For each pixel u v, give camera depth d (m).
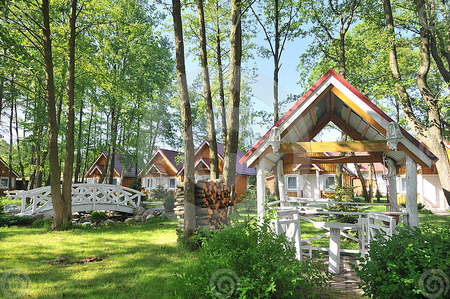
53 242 6.99
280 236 3.25
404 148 4.90
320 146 4.86
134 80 15.76
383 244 3.44
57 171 9.06
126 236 7.73
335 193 8.66
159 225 9.80
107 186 12.32
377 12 12.67
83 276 4.48
